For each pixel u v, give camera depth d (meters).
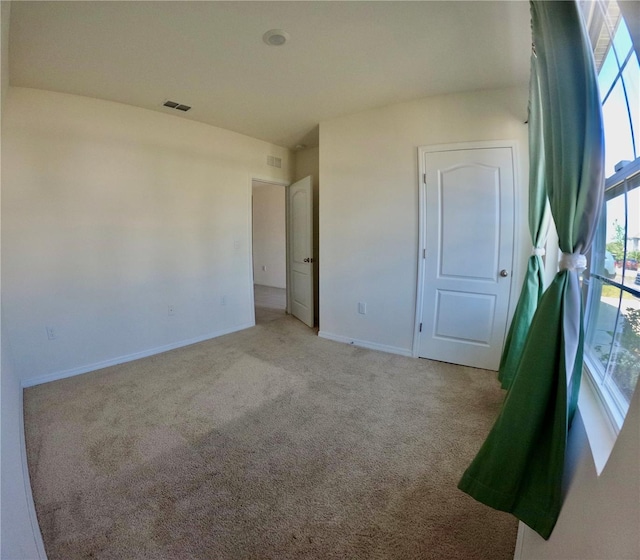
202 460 1.71
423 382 2.60
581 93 0.94
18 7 1.62
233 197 3.82
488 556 1.21
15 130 2.41
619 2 0.61
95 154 2.78
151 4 1.62
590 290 1.57
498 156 2.60
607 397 1.11
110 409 2.21
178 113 3.15
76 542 1.26
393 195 3.06
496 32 1.87
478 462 1.21
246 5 1.64
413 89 2.61
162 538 1.28
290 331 3.99
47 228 2.58
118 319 3.00
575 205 1.02
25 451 1.73
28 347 2.55
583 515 0.78
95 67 2.22
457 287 2.87
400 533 1.30
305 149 4.43
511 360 2.17
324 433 1.94
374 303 3.31
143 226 3.10
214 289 3.74
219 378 2.69
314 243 4.29
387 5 1.65
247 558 1.20
